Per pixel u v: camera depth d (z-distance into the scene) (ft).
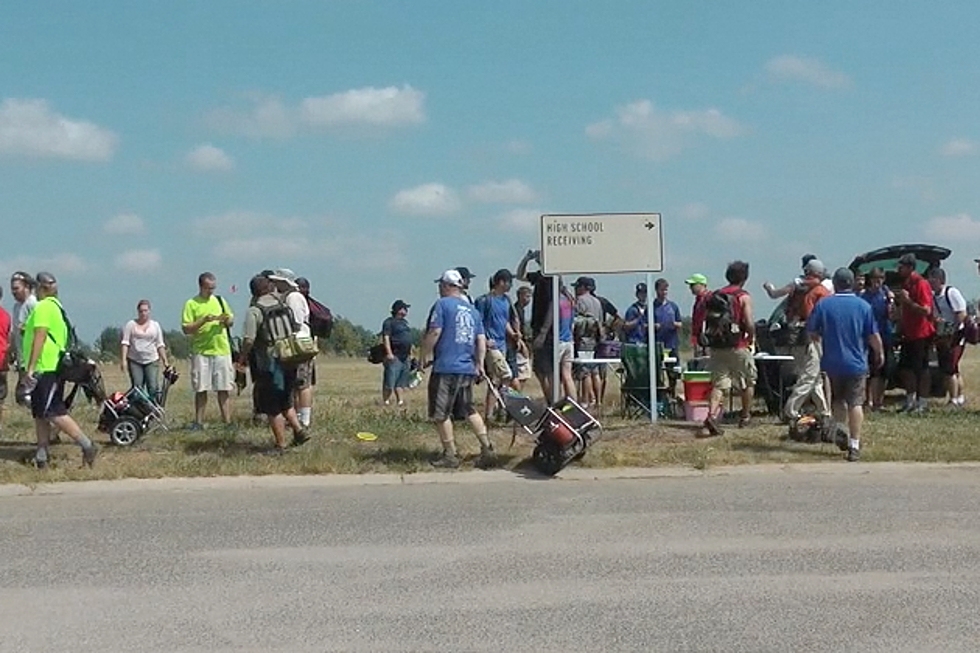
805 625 19.06
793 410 39.47
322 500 30.89
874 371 45.55
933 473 34.06
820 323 36.27
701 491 31.58
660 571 22.76
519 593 21.22
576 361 46.37
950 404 49.90
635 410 47.78
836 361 35.78
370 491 32.27
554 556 24.08
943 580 21.85
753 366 41.37
